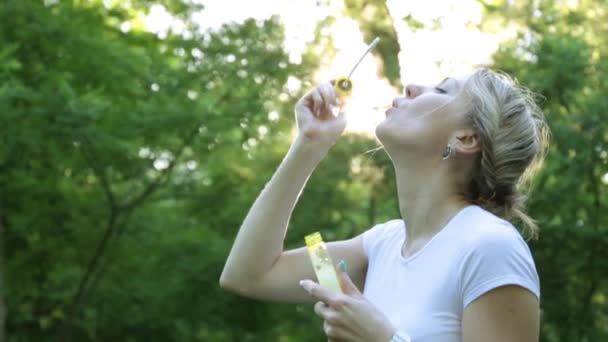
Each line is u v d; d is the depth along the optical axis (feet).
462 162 7.55
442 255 7.07
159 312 36.94
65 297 36.35
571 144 28.30
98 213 35.06
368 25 24.41
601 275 29.22
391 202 33.12
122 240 35.60
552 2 32.12
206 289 36.09
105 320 37.29
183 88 32.68
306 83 32.65
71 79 31.35
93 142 29.89
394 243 7.79
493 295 6.73
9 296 36.96
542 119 7.93
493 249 6.80
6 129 28.71
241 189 36.24
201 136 31.83
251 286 8.34
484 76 7.68
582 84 29.04
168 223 36.19
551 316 29.58
